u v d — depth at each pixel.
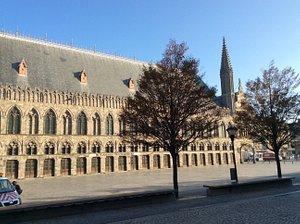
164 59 26.88
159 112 26.28
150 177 53.91
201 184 37.91
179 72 26.28
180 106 26.19
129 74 92.56
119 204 20.61
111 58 91.69
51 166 68.38
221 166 90.00
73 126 72.62
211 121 27.09
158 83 26.12
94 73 83.44
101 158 76.06
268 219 15.31
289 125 35.69
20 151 64.06
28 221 16.67
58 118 70.56
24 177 63.78
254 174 52.56
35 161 66.31
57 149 69.19
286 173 53.72
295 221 14.69
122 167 80.25
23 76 68.56
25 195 32.72
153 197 22.45
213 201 22.55
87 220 16.77
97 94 78.12
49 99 69.81
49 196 31.31
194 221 15.46
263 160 128.75
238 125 37.53
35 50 75.50
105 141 77.44
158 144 26.84
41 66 73.62
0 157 61.34
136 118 26.44
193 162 95.06
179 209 19.47
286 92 35.19
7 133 63.19
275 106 35.41
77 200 19.28
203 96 26.20
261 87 36.06
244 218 15.73
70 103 72.81
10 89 64.50
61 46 81.75
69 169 70.69
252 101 36.81
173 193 23.92
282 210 17.61
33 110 67.50
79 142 73.00
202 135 27.69
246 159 121.06
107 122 79.38
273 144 36.03
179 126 26.58
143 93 26.94
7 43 71.12
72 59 81.81
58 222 16.34
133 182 44.72
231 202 21.58
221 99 111.31
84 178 58.09
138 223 15.50
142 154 83.81
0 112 62.66
